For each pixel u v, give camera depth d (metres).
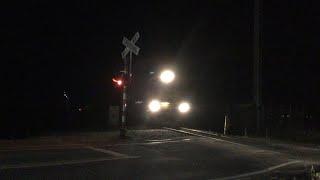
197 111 25.88
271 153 17.73
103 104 28.56
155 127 23.64
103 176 11.97
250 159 15.97
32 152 15.07
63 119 25.28
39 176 11.66
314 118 29.20
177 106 24.19
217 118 26.11
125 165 13.59
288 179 12.85
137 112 24.33
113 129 22.67
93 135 19.88
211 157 15.86
